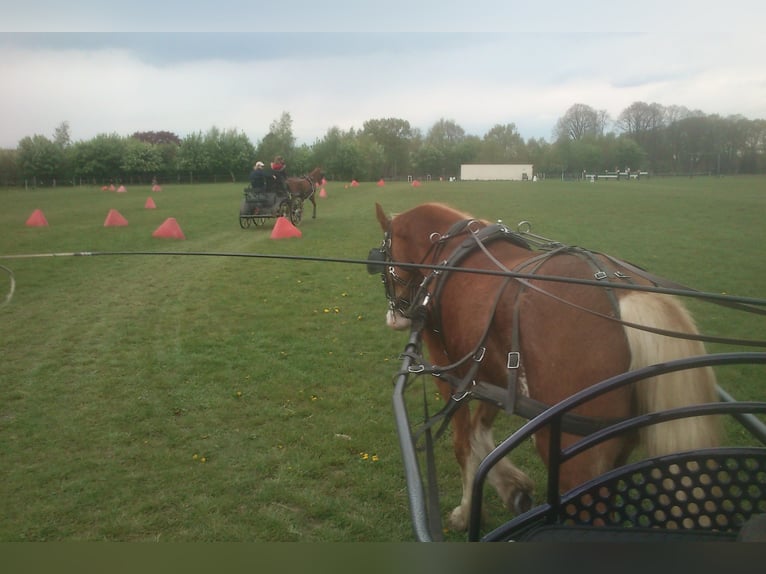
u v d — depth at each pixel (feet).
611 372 9.43
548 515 7.29
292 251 49.83
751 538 5.97
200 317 30.45
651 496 7.60
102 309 31.94
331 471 15.87
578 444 7.22
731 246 49.19
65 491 14.76
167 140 311.06
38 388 21.33
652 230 59.52
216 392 20.93
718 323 28.27
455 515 13.84
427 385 21.74
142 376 22.43
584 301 10.12
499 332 11.19
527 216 73.97
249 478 15.38
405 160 326.85
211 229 64.54
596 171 257.55
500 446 6.59
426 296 13.73
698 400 9.02
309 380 22.06
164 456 16.48
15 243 52.90
